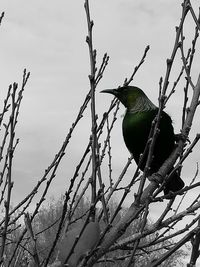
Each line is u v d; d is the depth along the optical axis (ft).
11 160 6.33
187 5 6.72
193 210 6.18
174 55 6.35
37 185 8.21
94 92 6.91
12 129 6.51
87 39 7.07
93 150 6.59
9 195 6.17
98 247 5.63
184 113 7.49
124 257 7.60
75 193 6.61
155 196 6.33
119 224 6.22
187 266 5.36
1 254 6.09
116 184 7.15
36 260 5.86
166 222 6.12
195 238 5.42
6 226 6.13
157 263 5.49
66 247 5.73
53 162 8.28
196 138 6.36
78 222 6.01
